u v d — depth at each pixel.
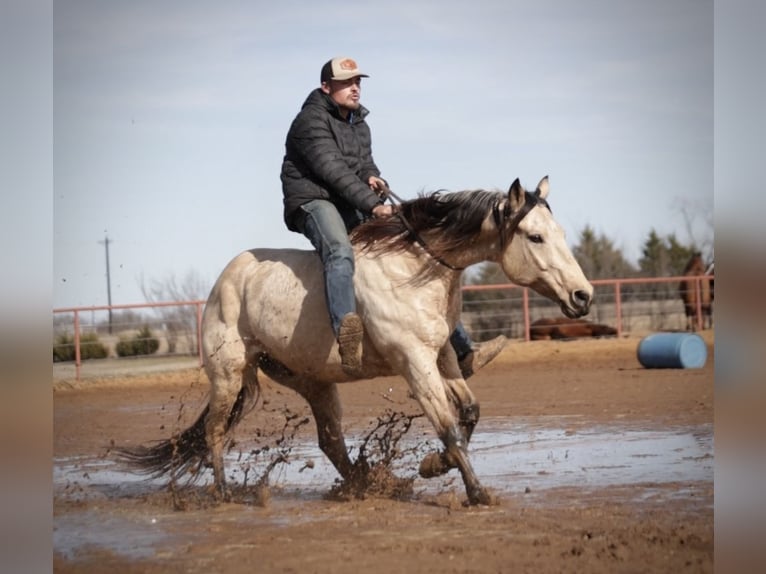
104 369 32.91
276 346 10.53
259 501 10.38
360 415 18.17
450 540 8.20
